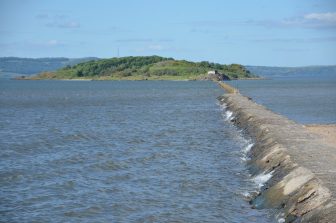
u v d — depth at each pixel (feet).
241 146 120.26
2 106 284.82
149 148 118.21
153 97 373.40
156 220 61.57
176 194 73.72
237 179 83.15
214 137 138.10
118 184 80.48
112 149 116.78
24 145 123.95
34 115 219.82
